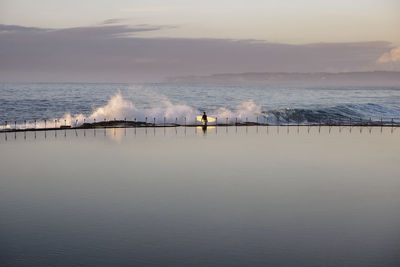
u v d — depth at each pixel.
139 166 15.25
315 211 9.91
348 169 14.95
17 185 12.27
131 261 7.20
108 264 7.08
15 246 7.77
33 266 6.99
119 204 10.38
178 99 79.31
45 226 8.80
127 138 23.44
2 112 47.00
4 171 14.27
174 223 9.02
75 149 19.25
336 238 8.24
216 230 8.62
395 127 31.61
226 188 12.06
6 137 23.69
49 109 51.75
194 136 24.56
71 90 119.31
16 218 9.28
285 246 7.86
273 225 8.94
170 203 10.49
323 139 23.55
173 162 16.09
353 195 11.35
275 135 25.34
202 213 9.70
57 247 7.74
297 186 12.35
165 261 7.21
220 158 17.00
